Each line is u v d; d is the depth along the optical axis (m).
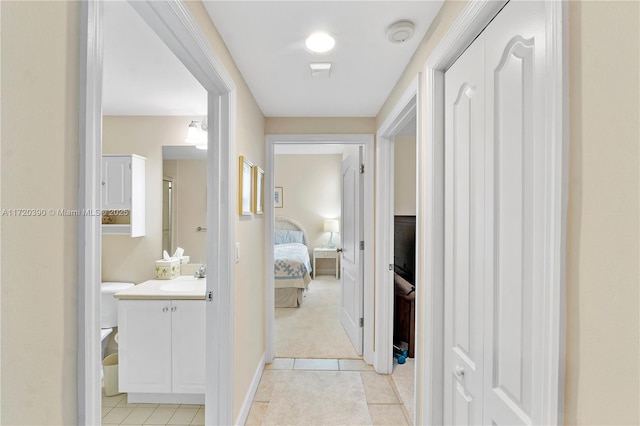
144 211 2.78
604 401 0.53
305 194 6.70
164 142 2.80
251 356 2.19
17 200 0.47
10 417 0.47
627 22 0.48
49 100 0.52
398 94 2.00
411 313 2.90
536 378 0.75
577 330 0.58
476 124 1.06
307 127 2.76
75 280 0.57
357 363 2.78
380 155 2.61
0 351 0.45
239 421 1.82
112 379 2.31
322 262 6.80
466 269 1.14
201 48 1.21
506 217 0.89
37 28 0.50
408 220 3.16
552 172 0.62
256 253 2.36
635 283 0.47
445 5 1.24
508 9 0.86
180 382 2.15
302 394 2.30
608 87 0.51
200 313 2.15
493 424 0.95
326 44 1.57
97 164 0.60
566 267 0.60
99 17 0.61
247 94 2.07
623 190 0.49
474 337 1.08
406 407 2.14
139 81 2.07
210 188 1.63
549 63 0.64
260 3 1.25
